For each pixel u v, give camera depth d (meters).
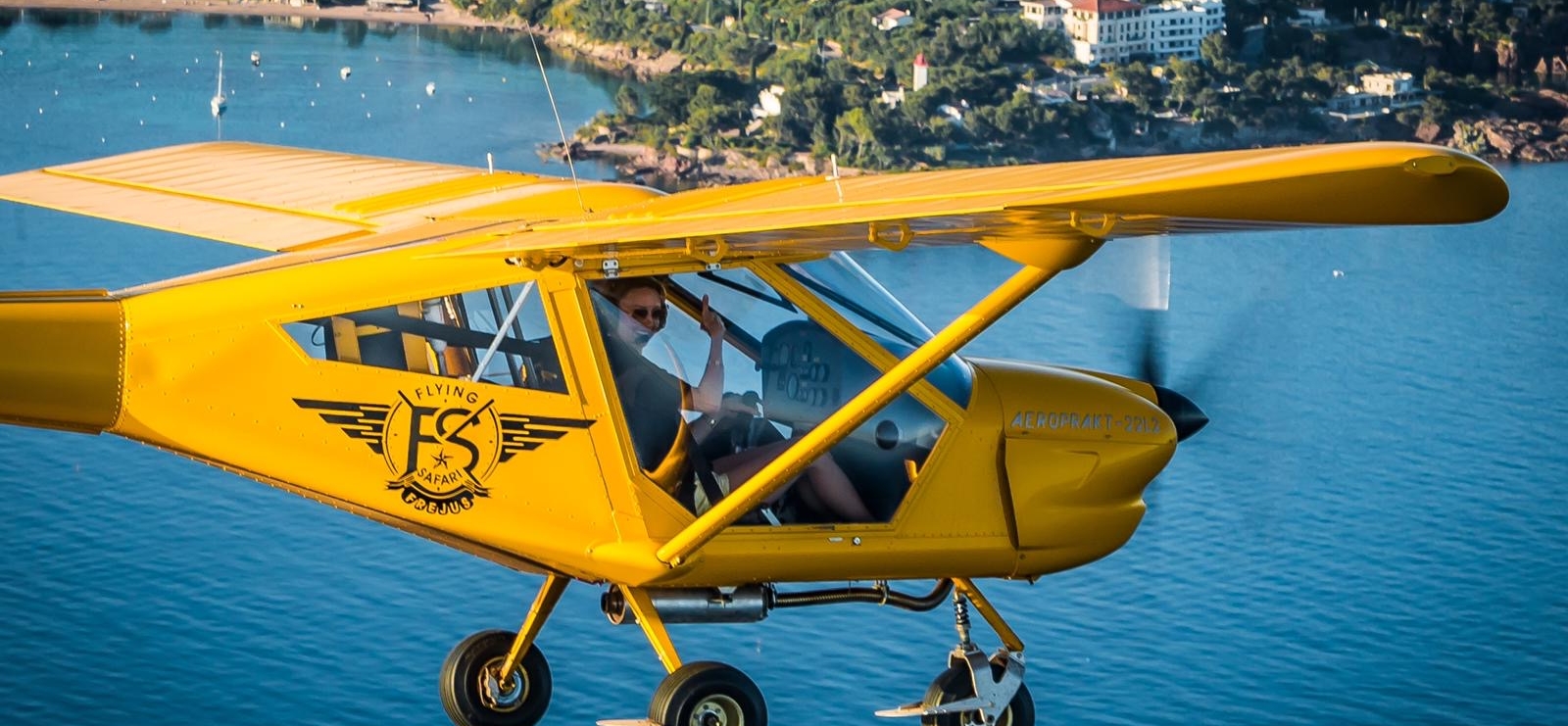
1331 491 79.31
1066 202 5.70
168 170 11.88
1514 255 127.69
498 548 7.89
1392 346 105.06
